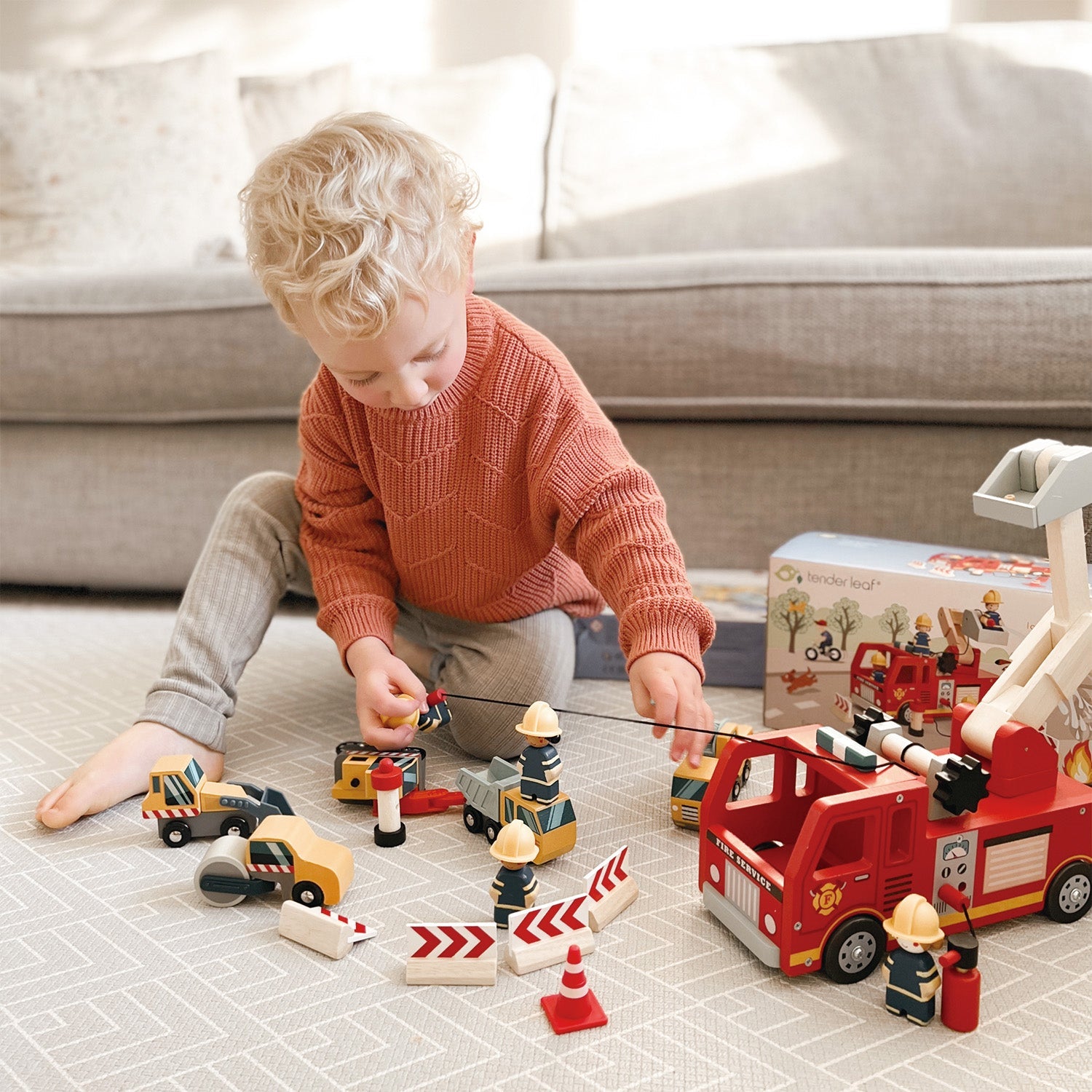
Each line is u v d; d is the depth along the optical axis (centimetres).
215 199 213
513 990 71
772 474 153
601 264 154
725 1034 66
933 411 144
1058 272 138
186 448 170
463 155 213
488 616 120
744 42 240
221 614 111
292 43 258
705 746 98
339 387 111
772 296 145
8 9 265
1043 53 196
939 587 107
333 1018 68
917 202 196
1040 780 80
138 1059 64
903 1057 64
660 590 94
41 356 166
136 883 86
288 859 81
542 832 87
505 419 106
